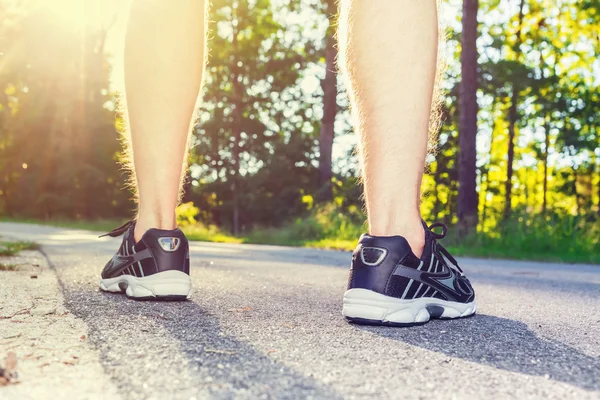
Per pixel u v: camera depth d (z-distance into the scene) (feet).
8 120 111.86
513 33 75.10
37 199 108.17
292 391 2.99
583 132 78.07
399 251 5.32
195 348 3.93
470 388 3.20
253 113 100.53
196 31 6.04
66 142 107.24
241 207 94.12
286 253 23.24
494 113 85.46
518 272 15.99
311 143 96.68
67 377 3.12
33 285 7.19
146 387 2.97
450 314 5.87
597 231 30.04
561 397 3.09
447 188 88.12
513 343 4.65
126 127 6.72
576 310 7.22
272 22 94.58
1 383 2.97
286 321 5.31
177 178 6.42
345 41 5.45
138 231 6.41
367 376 3.36
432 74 5.29
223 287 8.17
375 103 5.24
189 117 6.28
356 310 5.27
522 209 33.24
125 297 6.41
